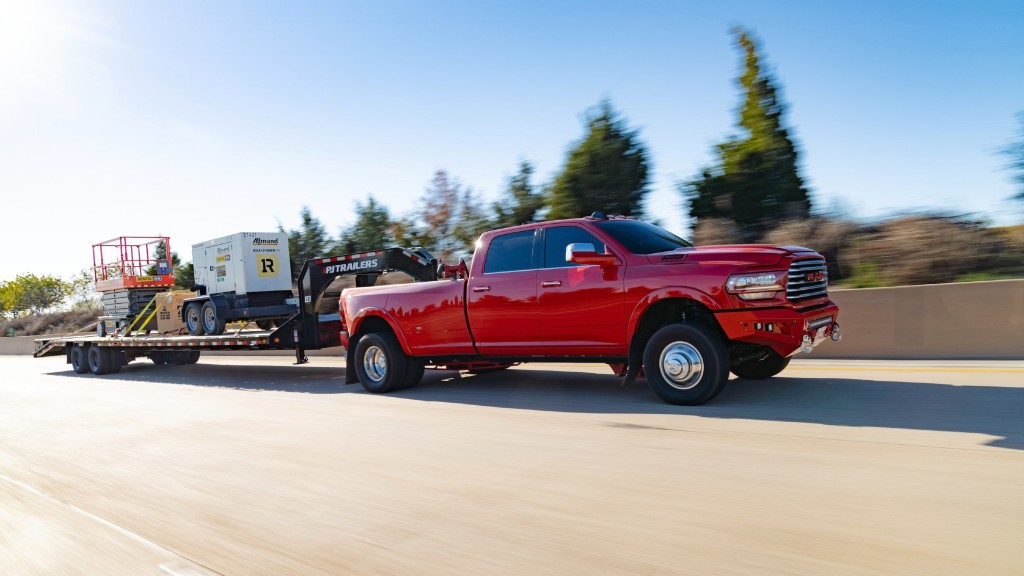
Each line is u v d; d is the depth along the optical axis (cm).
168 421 750
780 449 460
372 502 404
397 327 855
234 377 1274
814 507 346
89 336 1756
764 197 1358
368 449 543
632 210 1444
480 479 438
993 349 855
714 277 606
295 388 1018
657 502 370
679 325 623
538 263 731
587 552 310
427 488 425
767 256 596
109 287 1805
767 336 591
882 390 659
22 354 3278
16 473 541
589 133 1480
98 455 587
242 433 647
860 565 277
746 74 1428
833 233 1185
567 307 695
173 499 436
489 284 761
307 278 1117
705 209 1413
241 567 321
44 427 766
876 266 1112
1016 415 522
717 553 298
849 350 959
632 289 650
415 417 679
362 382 903
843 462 420
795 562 284
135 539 368
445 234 1767
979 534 299
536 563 302
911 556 282
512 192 1631
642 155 1462
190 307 1572
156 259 1809
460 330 793
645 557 300
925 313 901
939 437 468
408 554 322
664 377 637
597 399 717
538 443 526
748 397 658
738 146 1402
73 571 331
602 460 464
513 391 819
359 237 1986
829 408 586
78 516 416
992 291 856
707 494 378
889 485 372
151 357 1762
